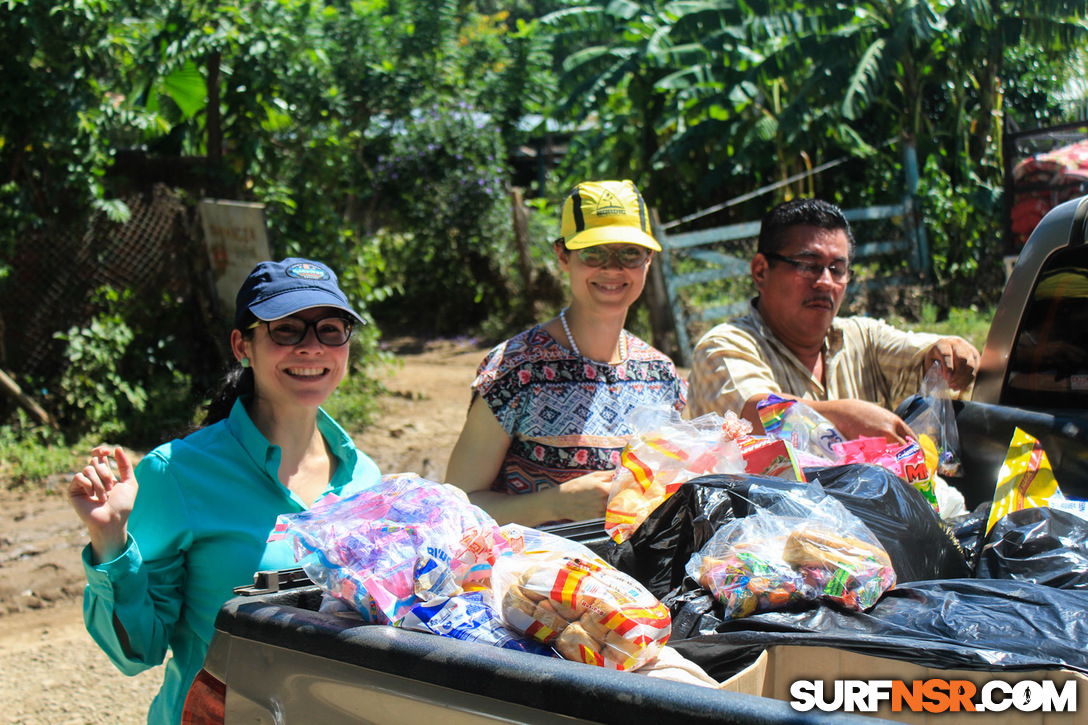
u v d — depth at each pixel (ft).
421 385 33.83
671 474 6.25
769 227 9.61
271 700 4.94
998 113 37.78
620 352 9.24
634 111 44.04
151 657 6.33
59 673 13.88
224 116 28.63
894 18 35.12
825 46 34.50
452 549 4.99
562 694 3.98
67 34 23.81
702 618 4.96
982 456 8.23
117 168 26.53
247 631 5.10
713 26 35.60
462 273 46.60
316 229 29.17
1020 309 8.56
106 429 24.27
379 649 4.54
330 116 30.81
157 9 26.73
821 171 41.04
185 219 26.86
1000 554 5.58
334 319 7.13
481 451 8.65
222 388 7.55
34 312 24.72
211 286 26.45
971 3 32.96
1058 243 8.23
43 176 24.58
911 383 10.00
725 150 39.70
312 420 7.45
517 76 54.03
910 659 4.31
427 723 4.35
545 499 7.72
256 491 6.90
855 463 6.42
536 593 4.67
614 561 6.07
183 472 6.76
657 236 31.86
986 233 38.32
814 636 4.51
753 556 4.96
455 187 46.32
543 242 44.91
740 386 8.75
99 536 6.13
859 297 35.47
